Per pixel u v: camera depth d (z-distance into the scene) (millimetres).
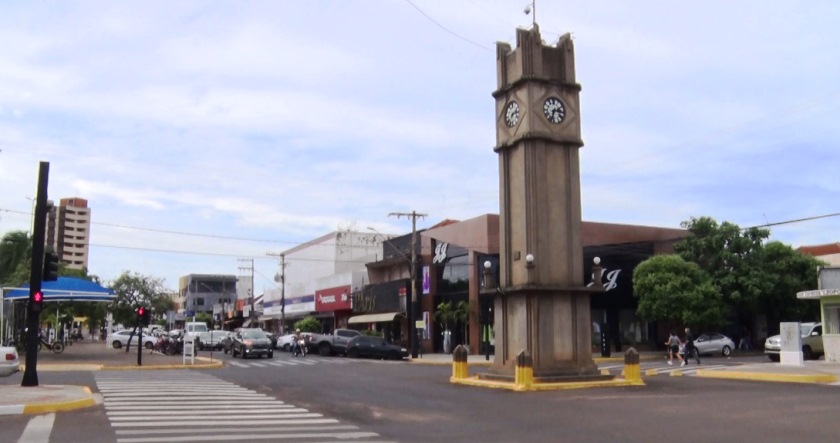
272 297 91875
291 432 13188
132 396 19625
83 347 64875
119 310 79750
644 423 14594
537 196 25156
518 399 19734
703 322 44406
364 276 66500
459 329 50406
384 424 14516
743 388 22609
